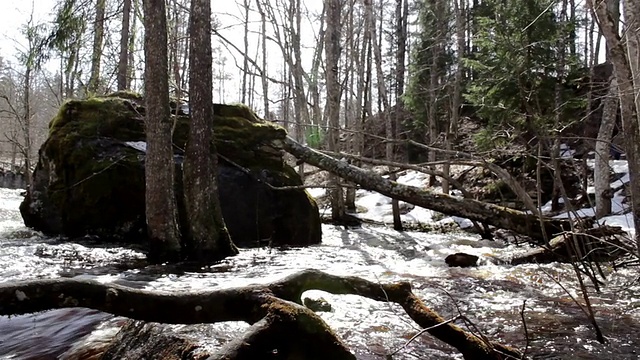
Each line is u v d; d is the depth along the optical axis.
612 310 4.45
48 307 2.13
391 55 27.17
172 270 6.27
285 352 2.07
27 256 6.86
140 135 9.22
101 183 8.50
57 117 9.38
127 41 12.84
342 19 18.36
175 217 6.89
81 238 8.71
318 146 15.84
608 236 6.50
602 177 11.45
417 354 3.22
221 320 2.38
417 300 2.79
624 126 4.55
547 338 3.63
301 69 14.55
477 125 21.70
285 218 9.44
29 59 11.65
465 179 18.38
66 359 3.09
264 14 15.25
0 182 28.41
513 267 6.88
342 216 14.55
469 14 20.38
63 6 11.22
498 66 10.32
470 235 12.55
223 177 9.04
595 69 20.02
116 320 3.82
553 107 10.95
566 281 5.79
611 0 7.70
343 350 2.16
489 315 4.29
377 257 8.10
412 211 17.41
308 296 4.43
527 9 10.91
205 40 7.06
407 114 26.72
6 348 3.29
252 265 6.80
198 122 7.06
